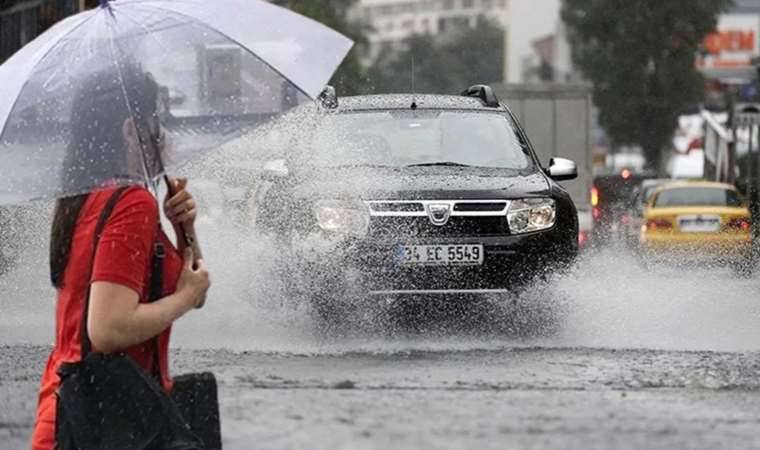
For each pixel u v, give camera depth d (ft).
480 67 626.64
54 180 35.06
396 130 97.81
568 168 102.42
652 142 536.42
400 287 86.17
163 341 36.01
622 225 238.89
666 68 533.96
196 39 36.37
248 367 71.41
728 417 57.00
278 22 37.86
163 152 35.60
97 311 34.27
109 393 34.45
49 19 162.40
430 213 86.48
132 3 36.94
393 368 71.31
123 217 34.73
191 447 34.91
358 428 53.93
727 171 312.50
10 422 57.62
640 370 70.69
